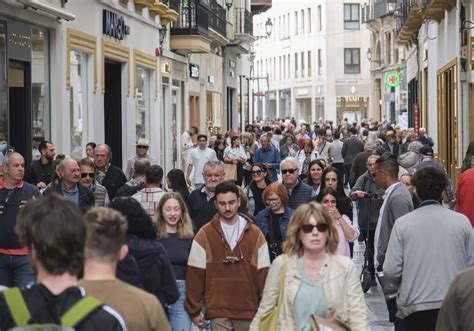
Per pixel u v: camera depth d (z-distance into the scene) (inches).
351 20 6535.4
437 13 2391.7
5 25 1216.8
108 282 387.2
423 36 3063.5
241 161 1904.5
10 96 1289.4
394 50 5039.4
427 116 3031.5
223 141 2181.3
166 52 2249.0
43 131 1368.1
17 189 797.9
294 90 7209.6
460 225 600.4
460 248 598.9
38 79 1348.4
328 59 6555.1
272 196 791.1
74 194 874.8
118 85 1857.8
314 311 505.0
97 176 1071.0
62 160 880.3
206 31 2516.0
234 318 655.8
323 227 509.0
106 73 1854.1
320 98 6752.0
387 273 607.2
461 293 473.1
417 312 601.3
